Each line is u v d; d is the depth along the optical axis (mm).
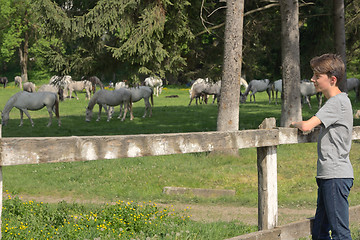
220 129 16109
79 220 7230
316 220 4156
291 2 18156
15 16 73250
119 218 7312
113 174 13930
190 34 19703
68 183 12961
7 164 2906
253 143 4062
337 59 3848
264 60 22578
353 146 17609
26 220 7363
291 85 18375
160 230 6746
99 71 20672
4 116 25594
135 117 30469
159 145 3539
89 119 27938
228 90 16000
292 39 18281
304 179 12898
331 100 3799
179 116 30656
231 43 15938
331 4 22172
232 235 6754
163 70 19547
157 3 17969
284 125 18422
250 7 21328
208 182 12867
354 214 4820
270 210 4281
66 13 19359
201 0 20000
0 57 78562
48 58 20172
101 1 17953
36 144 2996
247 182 12742
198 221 8117
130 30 18609
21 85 72625
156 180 13062
